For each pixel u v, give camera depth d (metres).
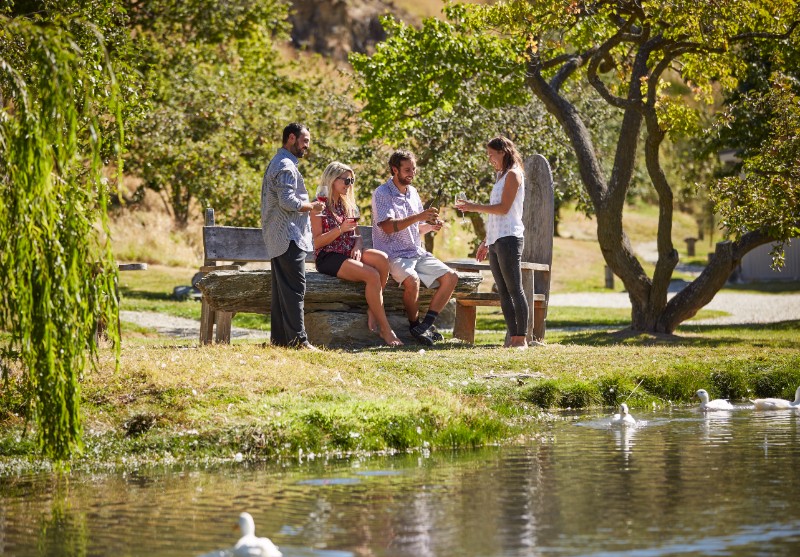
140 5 70.81
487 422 16.34
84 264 12.05
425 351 22.39
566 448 14.87
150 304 45.78
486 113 45.50
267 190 20.67
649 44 33.53
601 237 32.94
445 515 10.38
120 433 15.09
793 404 19.67
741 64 34.88
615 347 25.17
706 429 16.66
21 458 14.20
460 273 25.19
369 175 46.56
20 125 11.58
